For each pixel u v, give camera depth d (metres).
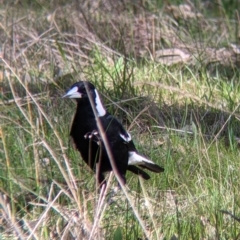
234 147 13.38
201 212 11.12
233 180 12.01
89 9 19.83
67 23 18.69
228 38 19.30
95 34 18.44
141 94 15.42
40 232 10.29
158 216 11.10
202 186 11.94
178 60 17.72
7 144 12.79
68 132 13.33
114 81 15.59
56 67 16.61
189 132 13.82
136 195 11.50
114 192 11.59
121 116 14.74
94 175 12.04
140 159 11.95
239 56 18.16
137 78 16.44
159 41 18.66
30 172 12.04
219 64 17.67
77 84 11.59
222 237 10.51
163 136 13.86
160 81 16.28
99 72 16.72
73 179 10.58
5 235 10.45
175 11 20.47
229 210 11.28
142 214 11.13
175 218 10.93
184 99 15.62
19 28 18.16
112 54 17.44
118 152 11.67
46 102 14.81
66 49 17.58
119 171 11.84
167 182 12.17
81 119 11.59
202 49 18.25
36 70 16.31
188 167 12.71
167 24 19.53
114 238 9.91
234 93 16.03
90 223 10.25
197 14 20.53
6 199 11.18
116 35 18.64
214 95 15.97
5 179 11.62
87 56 17.44
